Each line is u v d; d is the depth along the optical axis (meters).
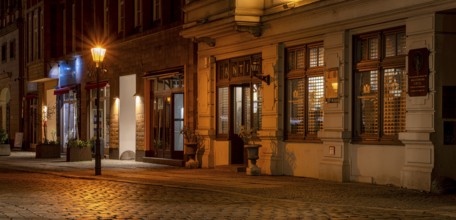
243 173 22.89
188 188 17.80
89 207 14.01
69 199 15.62
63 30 41.03
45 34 41.75
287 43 21.75
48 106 43.16
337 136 19.23
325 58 19.86
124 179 21.00
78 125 37.34
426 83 16.44
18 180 21.50
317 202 14.46
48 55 41.81
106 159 33.34
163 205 14.22
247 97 24.39
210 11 23.61
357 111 19.12
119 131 32.59
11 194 16.83
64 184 19.86
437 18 16.34
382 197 15.34
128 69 31.86
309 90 21.02
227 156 24.91
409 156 16.98
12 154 40.75
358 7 18.53
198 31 24.25
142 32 30.27
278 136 21.98
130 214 12.84
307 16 20.48
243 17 22.11
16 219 12.17
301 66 21.39
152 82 30.47
